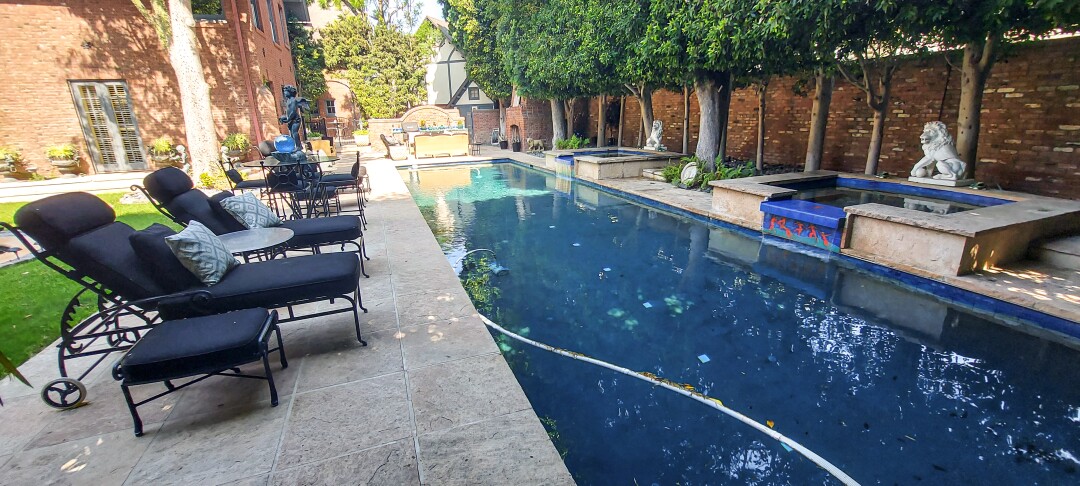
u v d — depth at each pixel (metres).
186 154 12.24
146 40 11.52
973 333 3.55
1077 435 2.47
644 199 8.51
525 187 10.77
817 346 3.45
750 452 2.41
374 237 5.73
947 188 5.98
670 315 4.02
